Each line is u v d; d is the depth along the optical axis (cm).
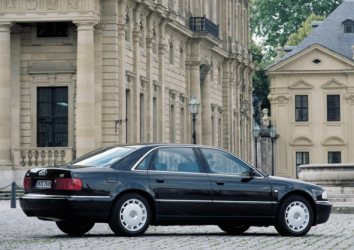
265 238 2414
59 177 2267
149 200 2356
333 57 11750
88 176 2270
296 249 2084
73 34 5862
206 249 2047
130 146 2433
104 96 5772
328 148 11856
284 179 2534
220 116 9462
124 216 2314
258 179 2484
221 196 2422
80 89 5506
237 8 10400
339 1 16425
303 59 11888
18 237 2491
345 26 12288
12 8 5588
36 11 5556
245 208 2448
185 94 7925
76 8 5512
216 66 9262
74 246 2098
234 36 10219
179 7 7831
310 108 11894
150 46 6662
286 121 11969
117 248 2044
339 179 4594
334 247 2144
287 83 11962
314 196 2541
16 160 5700
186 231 2769
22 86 5909
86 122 5494
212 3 9119
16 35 5909
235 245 2167
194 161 2436
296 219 2505
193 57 8075
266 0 16775
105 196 2275
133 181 2323
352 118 11762
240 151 10356
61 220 2280
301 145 11931
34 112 5884
